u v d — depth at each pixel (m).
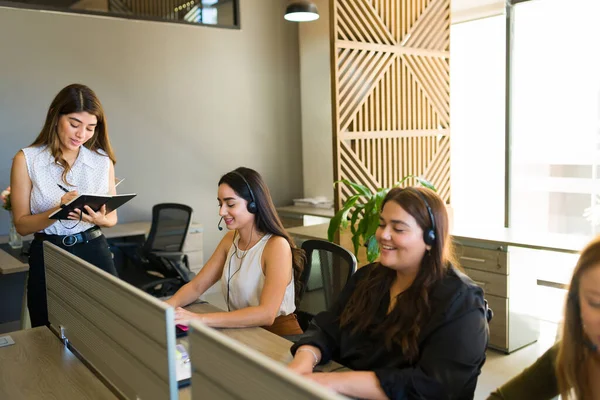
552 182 5.00
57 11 4.53
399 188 1.59
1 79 4.35
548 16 4.80
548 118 4.93
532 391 1.40
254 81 5.66
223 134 5.51
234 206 2.13
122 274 3.92
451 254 1.61
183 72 5.21
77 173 2.48
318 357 1.67
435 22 5.18
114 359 1.50
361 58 4.56
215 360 1.04
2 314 4.41
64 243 2.40
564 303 1.22
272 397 0.91
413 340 1.47
